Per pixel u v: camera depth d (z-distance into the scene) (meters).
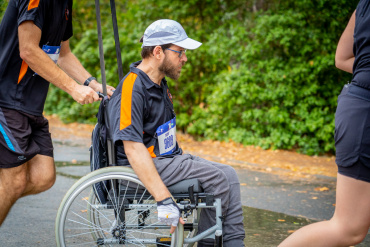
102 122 3.83
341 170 3.18
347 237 3.18
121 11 16.83
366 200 3.11
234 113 12.77
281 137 11.80
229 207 3.84
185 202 3.64
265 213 6.27
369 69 3.05
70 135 13.50
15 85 3.88
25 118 3.98
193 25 14.08
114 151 3.77
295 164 10.23
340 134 3.16
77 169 8.73
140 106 3.62
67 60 4.57
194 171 3.68
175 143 4.00
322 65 11.45
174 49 3.69
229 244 3.81
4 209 4.03
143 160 3.52
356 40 3.14
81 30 17.23
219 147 12.12
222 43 12.86
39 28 3.69
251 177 8.70
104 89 3.82
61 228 3.74
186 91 13.63
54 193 6.95
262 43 12.33
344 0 11.62
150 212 3.97
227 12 13.64
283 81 11.98
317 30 11.82
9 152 3.92
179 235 3.61
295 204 6.76
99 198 3.79
